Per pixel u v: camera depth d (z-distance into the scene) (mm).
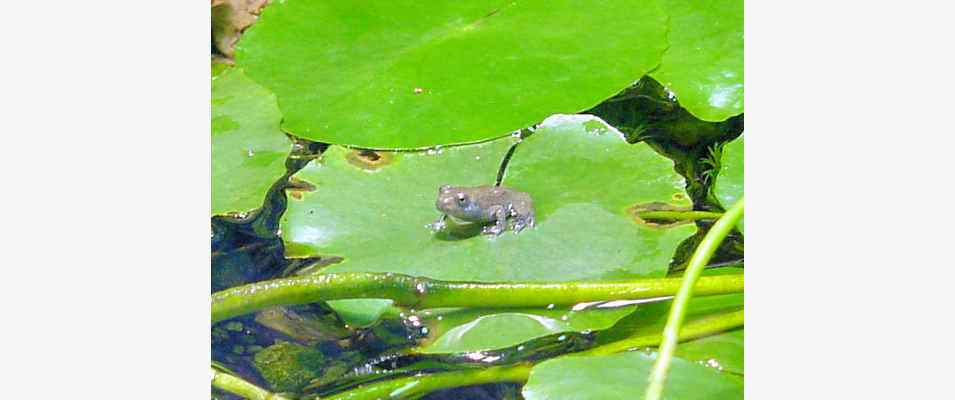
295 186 1469
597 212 1453
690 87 1493
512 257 1438
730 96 1491
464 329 1425
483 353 1417
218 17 1521
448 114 1479
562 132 1486
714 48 1504
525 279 1430
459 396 1405
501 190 1453
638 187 1464
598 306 1427
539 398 1387
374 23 1517
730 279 1426
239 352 1424
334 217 1457
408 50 1505
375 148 1473
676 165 1472
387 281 1426
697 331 1414
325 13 1521
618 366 1398
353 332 1429
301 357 1421
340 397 1406
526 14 1518
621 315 1423
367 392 1409
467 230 1451
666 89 1494
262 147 1480
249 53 1511
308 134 1479
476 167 1473
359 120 1482
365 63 1503
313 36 1515
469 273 1434
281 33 1517
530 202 1453
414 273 1433
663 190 1462
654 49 1501
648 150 1478
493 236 1447
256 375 1416
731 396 1388
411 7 1521
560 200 1459
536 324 1422
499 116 1477
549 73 1491
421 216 1457
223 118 1486
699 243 1441
